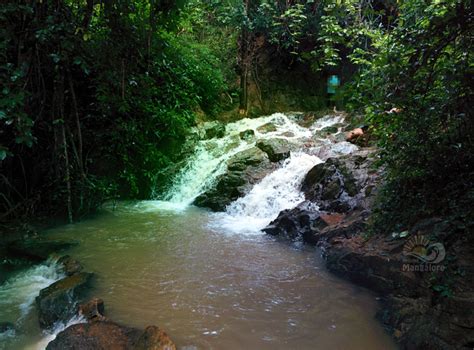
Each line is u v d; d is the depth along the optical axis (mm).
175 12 7789
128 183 8992
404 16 4395
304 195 7332
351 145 8469
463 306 3201
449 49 3793
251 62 13492
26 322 3893
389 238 4816
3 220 6695
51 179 7301
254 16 12680
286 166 8375
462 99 3770
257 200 7637
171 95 10305
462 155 4344
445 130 4375
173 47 10695
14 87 5484
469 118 3947
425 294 3740
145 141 9414
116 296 4223
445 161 4480
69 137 7684
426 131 4254
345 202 6320
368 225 5309
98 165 8594
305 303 4133
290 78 14078
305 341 3453
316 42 12258
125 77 7734
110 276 4750
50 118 7277
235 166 8680
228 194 8180
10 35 5586
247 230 6707
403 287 4039
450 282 3510
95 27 7379
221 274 4848
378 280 4367
